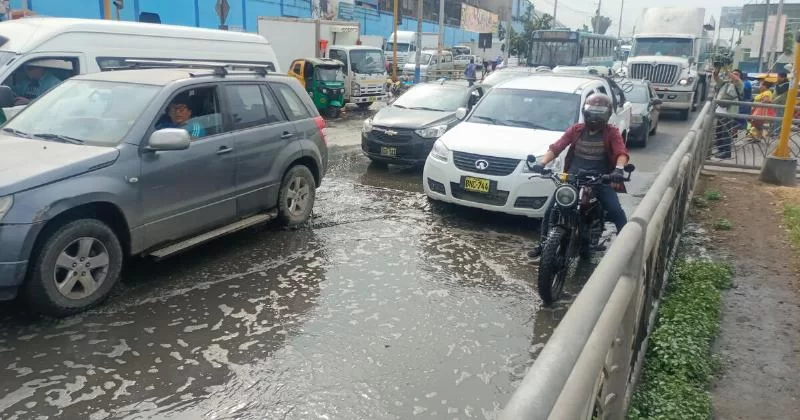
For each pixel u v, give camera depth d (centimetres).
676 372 382
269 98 680
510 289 562
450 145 781
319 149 746
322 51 2192
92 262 482
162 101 547
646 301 370
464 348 447
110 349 428
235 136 615
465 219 788
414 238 700
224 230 616
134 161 509
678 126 2066
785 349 427
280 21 2208
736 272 584
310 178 734
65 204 453
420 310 508
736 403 359
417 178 1028
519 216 806
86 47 810
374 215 790
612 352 249
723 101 1123
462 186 762
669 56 2398
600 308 198
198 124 584
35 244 448
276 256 623
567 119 840
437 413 367
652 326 431
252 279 561
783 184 990
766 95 1415
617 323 232
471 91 1213
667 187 419
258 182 650
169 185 541
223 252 630
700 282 534
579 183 536
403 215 795
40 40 770
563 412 153
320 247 656
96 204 488
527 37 4784
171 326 465
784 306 504
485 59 4516
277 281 559
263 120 663
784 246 667
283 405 370
